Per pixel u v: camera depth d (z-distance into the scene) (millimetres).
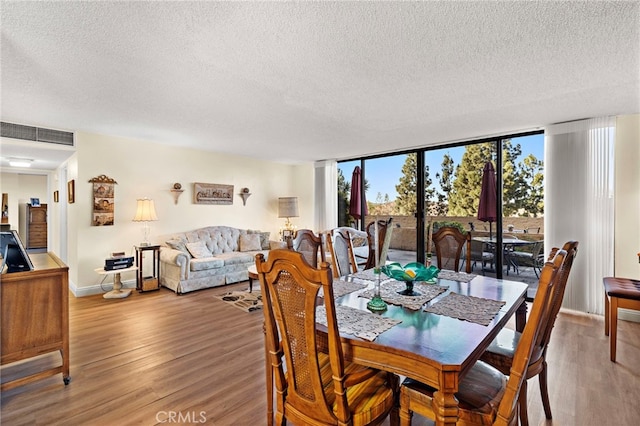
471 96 2855
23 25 1742
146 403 1978
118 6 1579
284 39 1896
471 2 1543
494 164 4438
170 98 2916
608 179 3461
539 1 1537
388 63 2209
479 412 1272
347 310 1664
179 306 3938
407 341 1291
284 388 1459
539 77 2439
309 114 3395
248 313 3691
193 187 5477
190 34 1839
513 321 3473
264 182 6652
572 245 1673
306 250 2766
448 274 2541
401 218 5434
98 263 4473
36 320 2111
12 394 2064
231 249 5684
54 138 4047
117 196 4621
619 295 2514
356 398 1380
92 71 2334
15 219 8094
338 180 6488
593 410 1915
